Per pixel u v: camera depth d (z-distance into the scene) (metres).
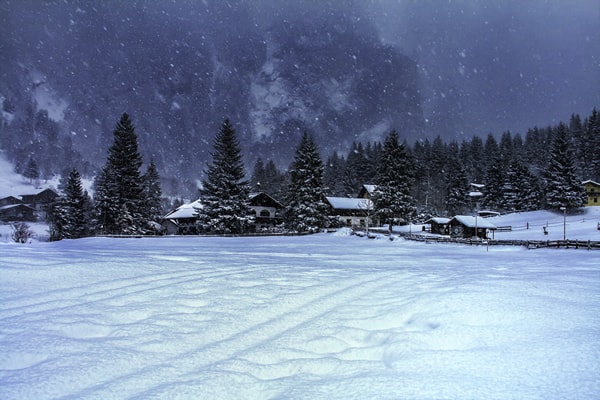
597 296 8.44
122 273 11.36
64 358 5.33
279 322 7.40
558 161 72.94
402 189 65.62
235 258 19.11
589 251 28.70
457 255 26.91
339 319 7.67
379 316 7.94
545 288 9.46
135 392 4.47
